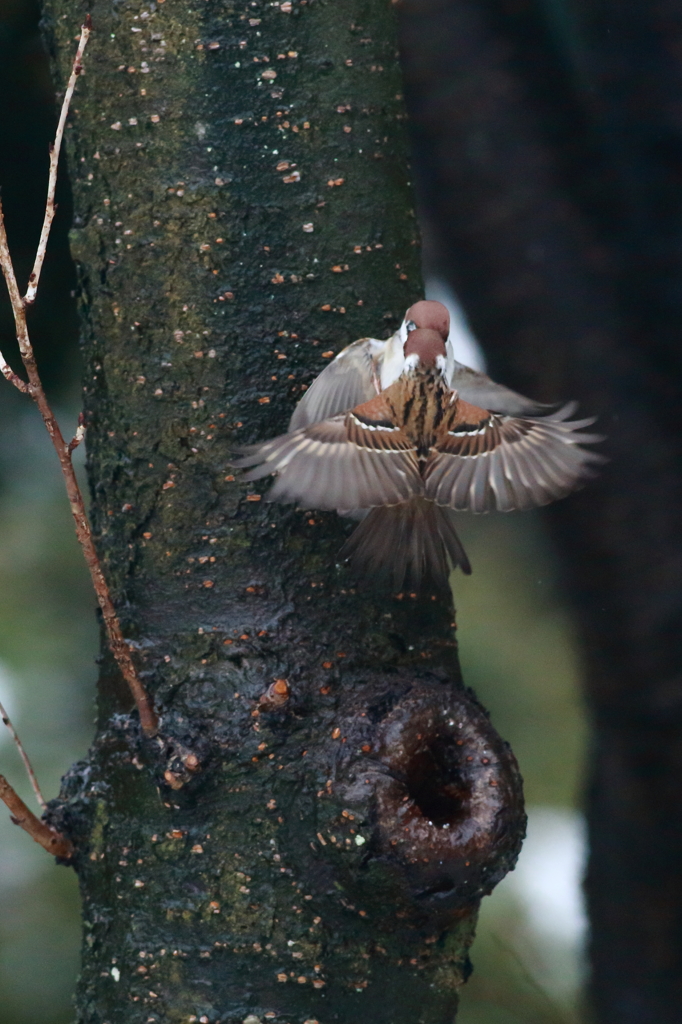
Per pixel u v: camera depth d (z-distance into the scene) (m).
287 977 10.51
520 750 12.38
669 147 10.95
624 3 10.95
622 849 10.95
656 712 10.92
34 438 11.18
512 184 10.98
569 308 10.95
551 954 11.09
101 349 10.58
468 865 10.50
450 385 10.57
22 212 10.98
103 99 10.58
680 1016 10.91
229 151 10.56
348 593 10.55
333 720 10.52
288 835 10.52
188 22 10.56
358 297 10.57
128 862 10.54
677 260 10.94
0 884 11.17
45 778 11.39
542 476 10.48
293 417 10.55
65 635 11.91
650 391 10.94
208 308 10.56
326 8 10.58
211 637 10.54
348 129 10.58
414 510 10.52
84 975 10.55
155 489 10.56
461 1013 11.02
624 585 10.94
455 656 10.59
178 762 10.52
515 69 10.98
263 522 10.55
